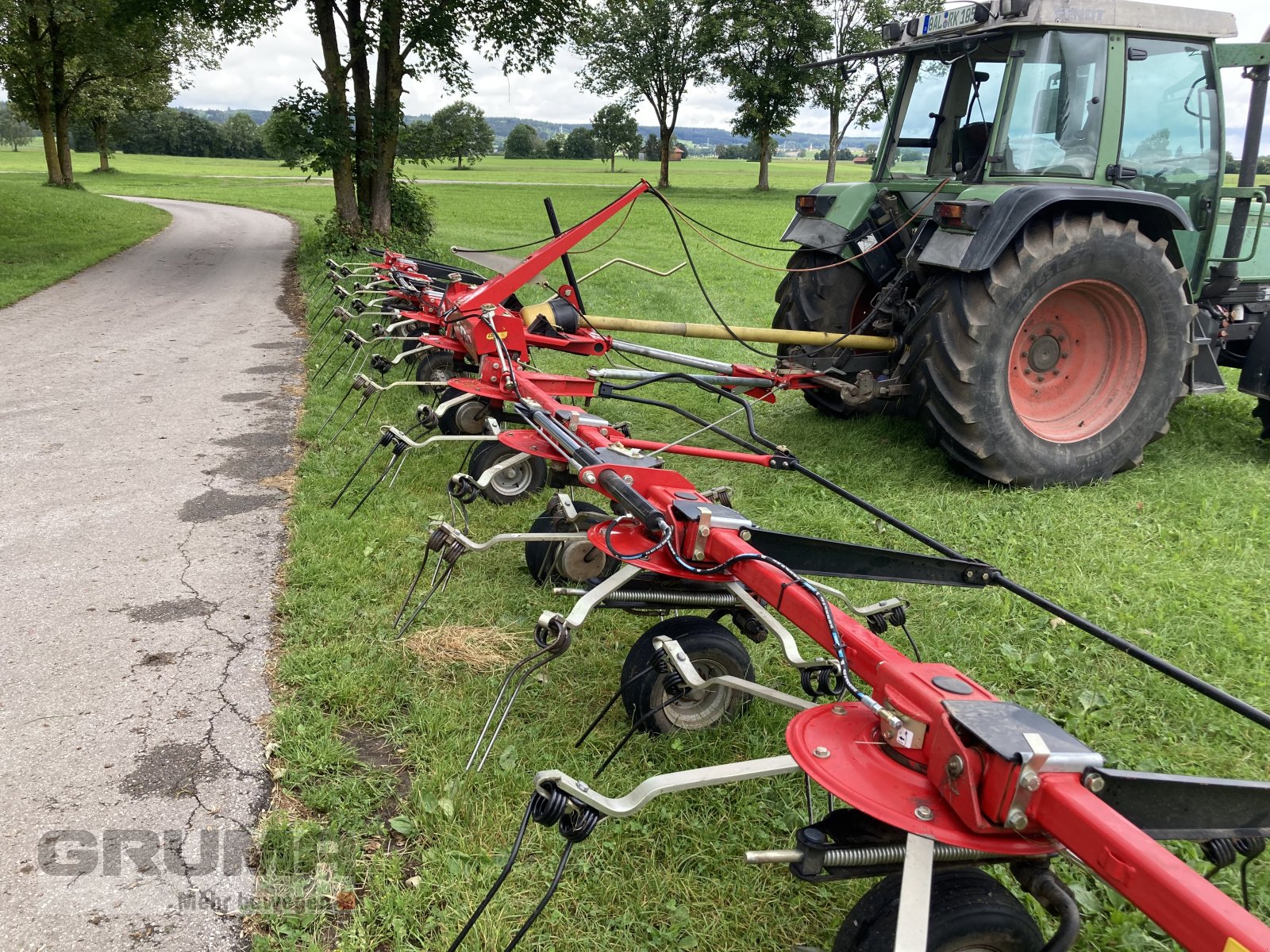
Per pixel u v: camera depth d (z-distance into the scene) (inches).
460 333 264.1
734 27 1697.8
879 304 257.8
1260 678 146.9
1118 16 220.4
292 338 434.6
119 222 1039.0
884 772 82.1
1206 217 250.8
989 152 227.9
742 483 234.7
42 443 261.4
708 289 607.5
